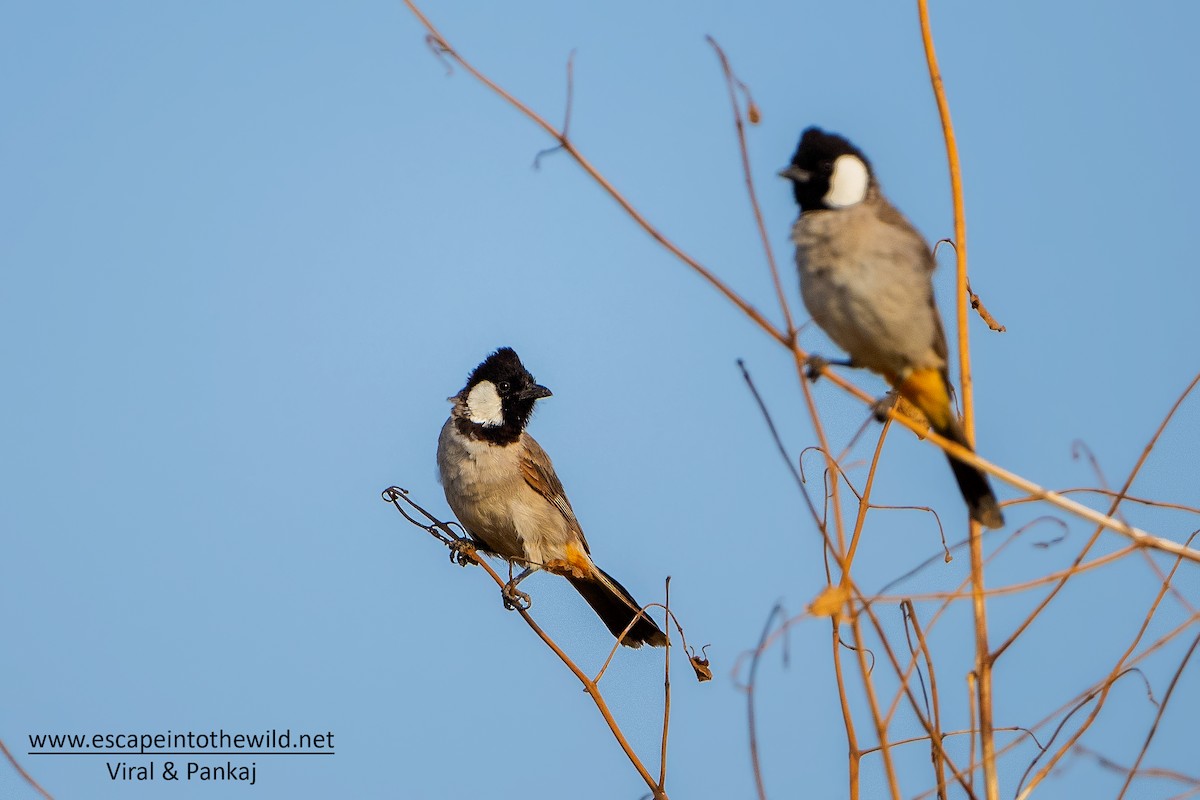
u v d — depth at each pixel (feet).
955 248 29.60
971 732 24.88
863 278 31.78
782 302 23.62
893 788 22.22
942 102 29.68
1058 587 26.16
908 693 23.40
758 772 22.77
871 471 27.68
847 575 22.82
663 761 29.12
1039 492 25.21
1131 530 24.44
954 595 23.52
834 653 25.58
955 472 31.73
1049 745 25.48
